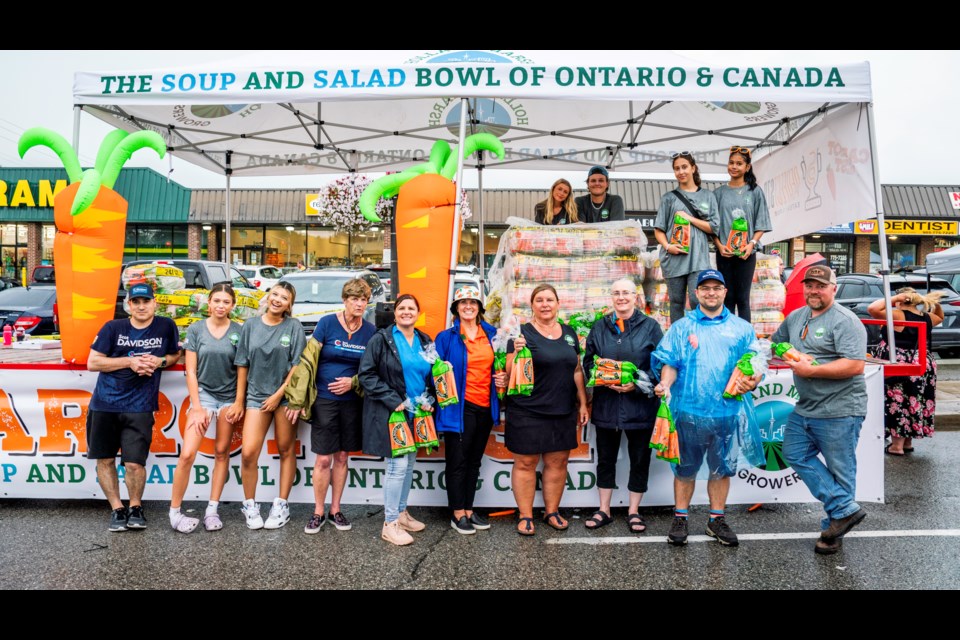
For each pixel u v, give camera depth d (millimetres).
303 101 4605
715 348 3754
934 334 11289
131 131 6871
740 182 5320
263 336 4109
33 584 3338
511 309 4797
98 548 3848
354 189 7742
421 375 3936
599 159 8945
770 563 3629
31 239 24953
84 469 4625
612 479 4281
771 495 4617
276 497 4648
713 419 3729
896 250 24594
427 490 4562
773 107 6691
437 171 5043
